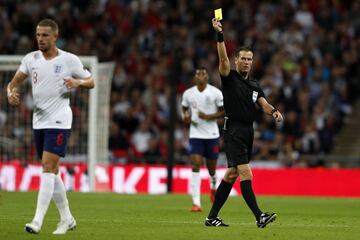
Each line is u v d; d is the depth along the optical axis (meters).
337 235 31.50
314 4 96.88
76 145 77.12
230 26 96.06
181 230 32.22
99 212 44.25
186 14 98.56
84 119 76.88
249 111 33.16
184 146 83.00
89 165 71.31
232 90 33.09
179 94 89.12
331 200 63.69
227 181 34.03
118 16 99.44
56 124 29.69
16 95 30.53
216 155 50.06
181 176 74.75
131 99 90.12
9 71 78.38
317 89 88.19
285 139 82.50
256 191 75.12
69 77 29.58
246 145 33.22
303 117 84.50
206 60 92.94
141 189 75.19
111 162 80.81
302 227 35.34
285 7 96.94
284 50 91.56
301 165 78.56
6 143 78.00
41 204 29.31
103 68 75.38
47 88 29.77
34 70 29.92
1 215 40.03
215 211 34.38
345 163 83.31
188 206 51.31
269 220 32.44
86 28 99.00
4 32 98.12
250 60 33.25
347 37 93.44
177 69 70.75
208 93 49.66
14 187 74.56
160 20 98.56
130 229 32.62
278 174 74.69
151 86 91.00
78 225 34.31
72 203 53.06
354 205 56.28
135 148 84.75
